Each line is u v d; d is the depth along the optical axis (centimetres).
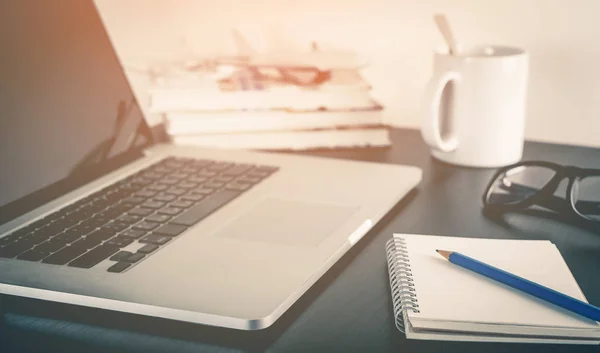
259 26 119
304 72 101
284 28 118
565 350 48
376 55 114
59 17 85
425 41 110
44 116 80
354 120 99
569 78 104
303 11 116
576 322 49
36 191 77
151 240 64
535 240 66
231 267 58
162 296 53
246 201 75
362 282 59
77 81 86
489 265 57
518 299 53
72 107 84
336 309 55
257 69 102
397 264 59
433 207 77
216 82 98
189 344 50
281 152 99
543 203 73
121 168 88
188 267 58
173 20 120
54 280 56
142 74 117
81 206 74
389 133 110
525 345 49
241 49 120
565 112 106
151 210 72
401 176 83
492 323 49
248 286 54
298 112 97
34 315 55
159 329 53
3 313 56
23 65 78
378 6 111
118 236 65
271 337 51
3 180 73
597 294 56
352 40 114
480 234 70
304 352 49
